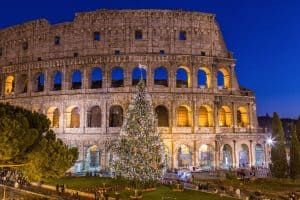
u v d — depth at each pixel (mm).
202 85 113188
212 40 111375
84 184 75312
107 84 104125
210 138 103688
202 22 110812
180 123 107938
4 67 118688
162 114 108125
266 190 73625
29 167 50750
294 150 84938
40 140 52625
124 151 68000
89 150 104500
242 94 111438
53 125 110688
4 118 46938
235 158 105625
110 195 63438
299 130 95000
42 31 115125
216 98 106250
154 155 67500
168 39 107375
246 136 108000
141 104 69500
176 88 103812
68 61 107875
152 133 68438
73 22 111312
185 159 106250
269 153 111250
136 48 106375
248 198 63906
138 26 107250
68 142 103938
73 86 117125
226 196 65125
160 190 68125
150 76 103500
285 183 81250
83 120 103875
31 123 53531
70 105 106125
